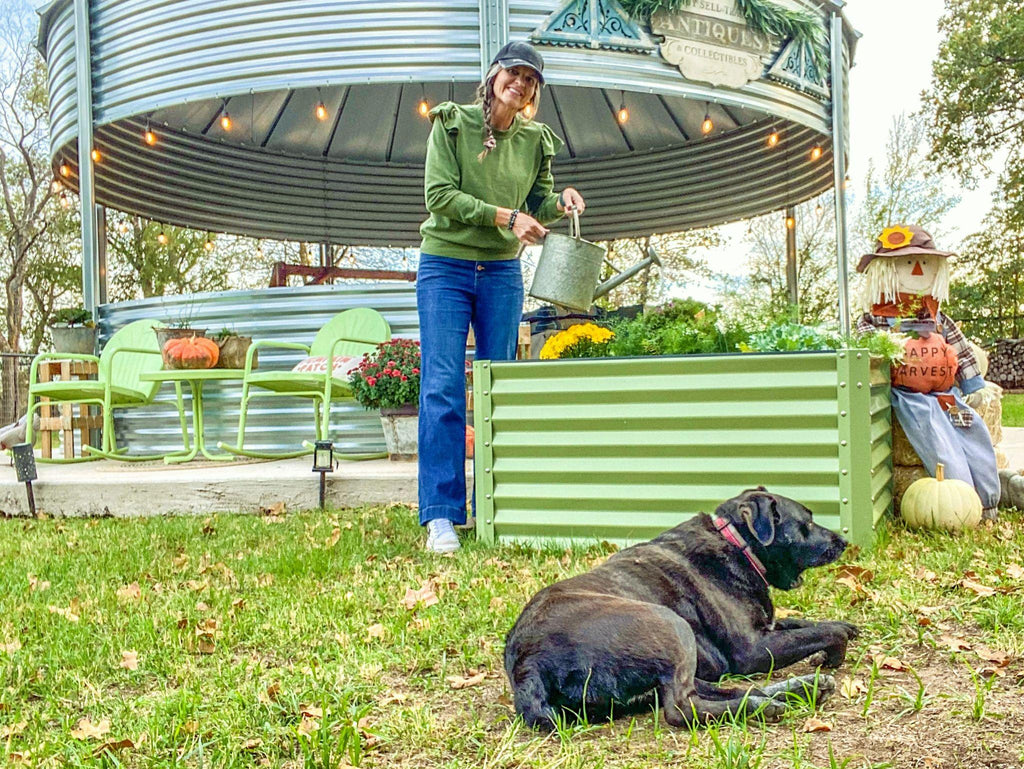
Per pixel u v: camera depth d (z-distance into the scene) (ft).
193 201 37.42
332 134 39.86
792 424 11.91
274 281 38.45
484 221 12.94
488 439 13.37
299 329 23.71
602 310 25.54
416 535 14.40
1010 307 92.68
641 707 6.90
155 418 24.59
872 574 10.40
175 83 26.81
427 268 13.61
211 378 21.17
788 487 11.97
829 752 5.60
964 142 83.41
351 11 25.77
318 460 17.66
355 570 11.98
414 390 19.75
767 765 5.82
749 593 7.87
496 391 13.35
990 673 7.37
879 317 15.26
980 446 14.69
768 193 37.93
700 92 27.40
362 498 18.07
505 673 7.47
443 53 25.72
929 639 8.24
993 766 5.63
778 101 29.32
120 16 27.63
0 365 81.30
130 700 7.53
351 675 7.87
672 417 12.41
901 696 6.86
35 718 7.17
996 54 81.30
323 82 25.93
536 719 6.28
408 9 25.71
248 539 14.58
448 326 13.58
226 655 8.62
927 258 14.80
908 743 6.06
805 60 29.99
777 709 6.55
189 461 21.85
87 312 25.63
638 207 42.01
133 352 23.48
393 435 20.21
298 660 8.45
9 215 82.79
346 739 6.14
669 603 7.48
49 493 18.54
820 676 7.03
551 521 13.09
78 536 15.39
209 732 6.73
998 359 75.87
